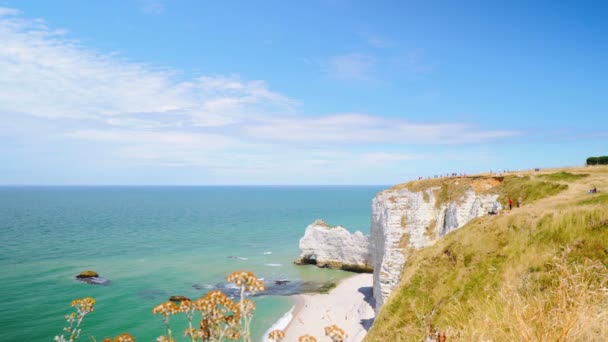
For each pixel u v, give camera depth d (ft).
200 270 258.57
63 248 323.57
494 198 142.10
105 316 164.04
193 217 645.92
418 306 66.80
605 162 158.51
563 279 26.22
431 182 182.60
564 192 109.81
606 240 55.42
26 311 165.58
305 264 297.53
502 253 68.59
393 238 173.78
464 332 31.12
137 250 326.44
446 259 77.77
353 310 193.26
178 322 156.04
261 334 164.45
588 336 21.86
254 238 418.72
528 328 23.56
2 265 253.65
